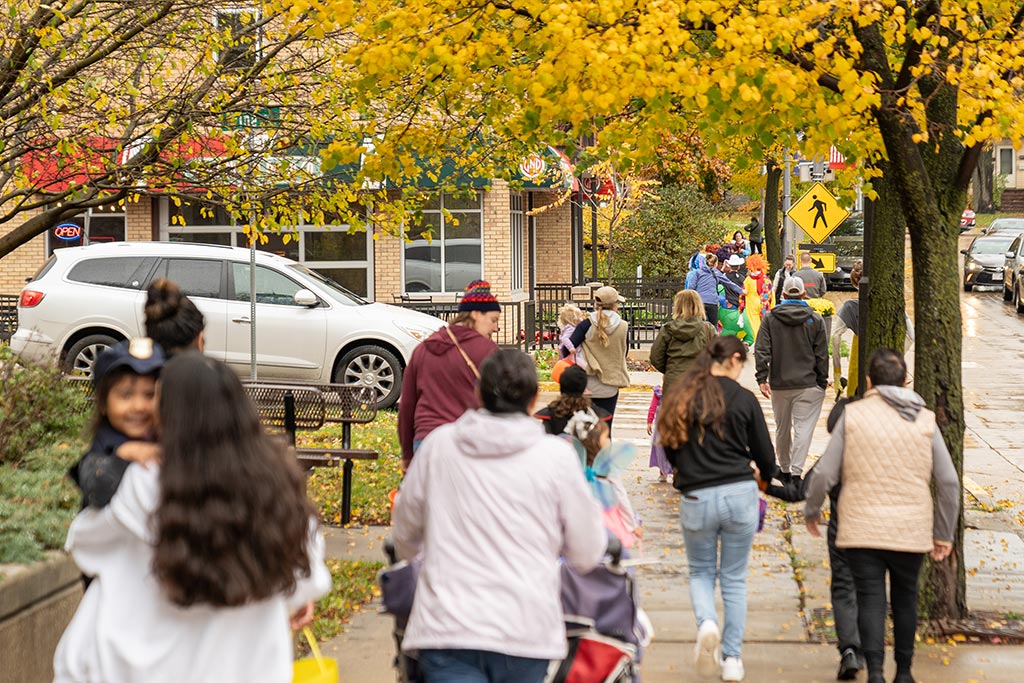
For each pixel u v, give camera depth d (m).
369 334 24.80
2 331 30.88
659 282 43.88
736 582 10.14
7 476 10.16
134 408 6.23
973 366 34.53
